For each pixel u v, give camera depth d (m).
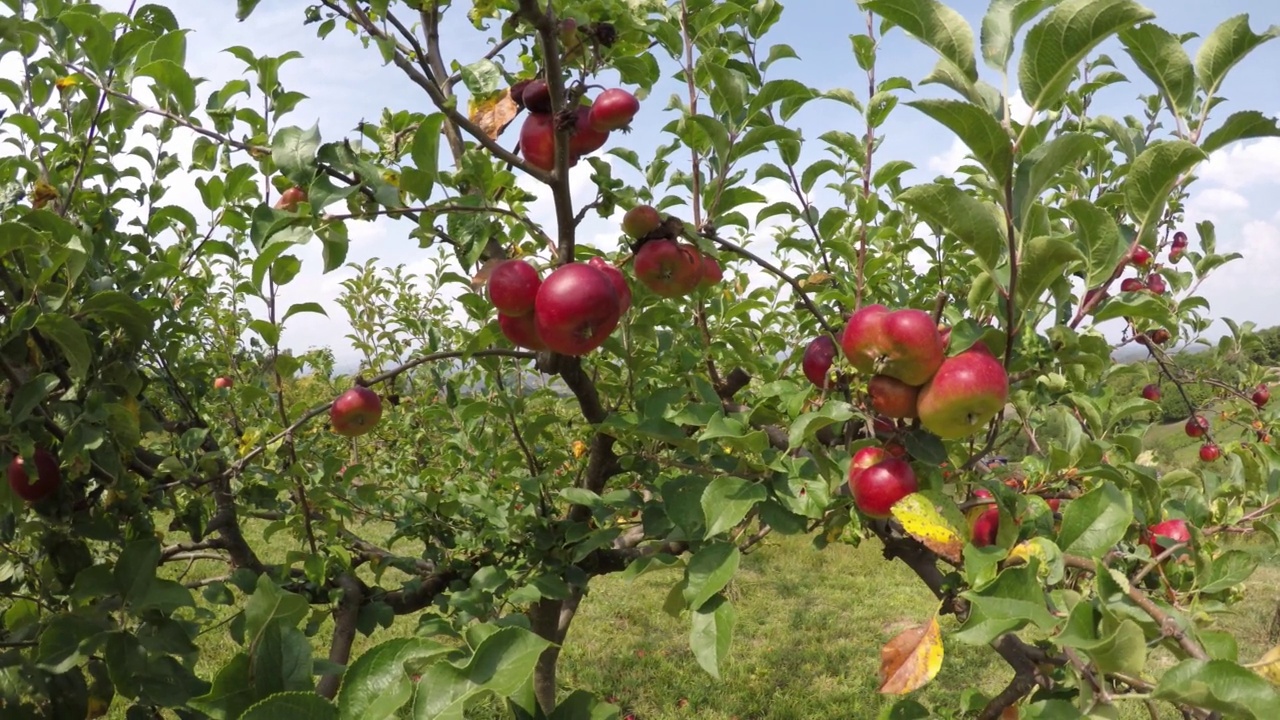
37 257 1.75
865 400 1.84
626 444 2.70
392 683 1.03
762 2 2.92
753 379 3.70
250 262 3.14
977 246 1.48
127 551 1.62
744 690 6.17
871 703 6.00
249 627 1.11
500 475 3.05
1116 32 1.25
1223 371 4.50
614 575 9.33
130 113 2.12
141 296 2.66
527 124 2.04
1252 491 2.52
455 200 1.99
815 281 2.97
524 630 1.05
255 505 2.76
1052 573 1.46
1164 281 3.25
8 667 1.57
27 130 2.36
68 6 2.18
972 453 2.33
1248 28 1.58
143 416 2.22
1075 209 1.66
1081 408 2.01
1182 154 1.40
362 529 8.49
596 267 1.99
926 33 1.38
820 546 2.04
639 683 6.27
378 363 5.33
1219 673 1.08
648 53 2.84
